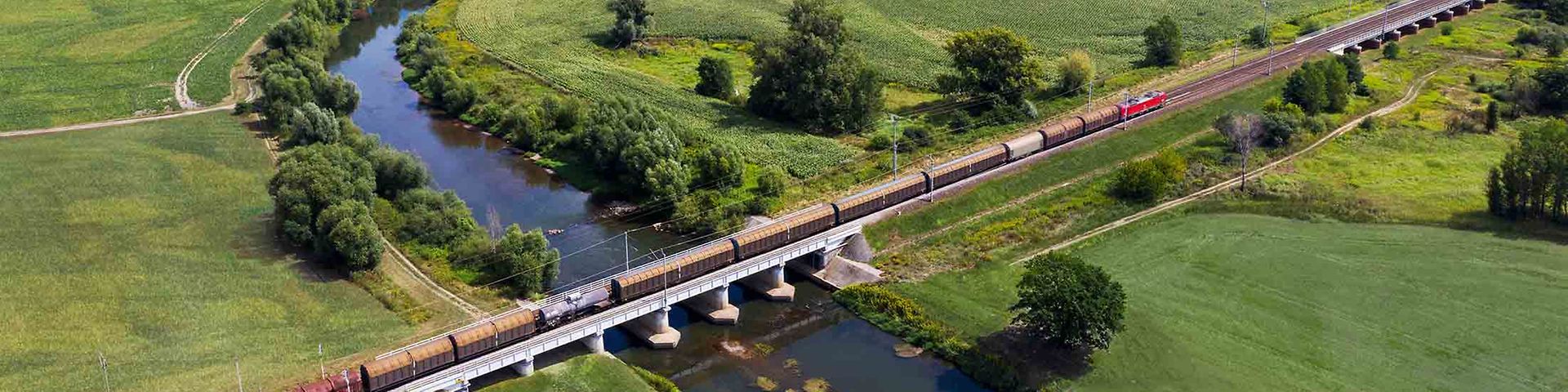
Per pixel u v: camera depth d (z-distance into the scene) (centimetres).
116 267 14788
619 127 18762
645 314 13575
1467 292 14200
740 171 17875
